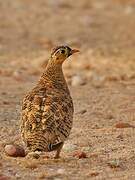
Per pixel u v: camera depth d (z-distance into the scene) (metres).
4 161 18.58
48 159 18.53
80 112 24.77
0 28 45.59
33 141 17.47
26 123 17.83
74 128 22.53
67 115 18.33
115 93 28.61
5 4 52.91
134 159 18.97
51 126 17.70
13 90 28.84
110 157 19.12
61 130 17.95
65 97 18.78
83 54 38.97
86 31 45.75
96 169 17.97
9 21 47.72
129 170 18.00
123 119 24.09
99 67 35.44
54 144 17.81
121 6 54.06
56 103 18.19
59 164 18.30
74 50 19.72
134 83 31.31
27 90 28.95
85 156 19.08
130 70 34.69
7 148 19.22
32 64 35.72
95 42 42.69
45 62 35.34
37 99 18.19
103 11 52.12
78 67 35.44
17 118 23.73
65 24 47.69
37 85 19.16
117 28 46.91
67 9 52.22
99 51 39.88
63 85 19.28
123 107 25.86
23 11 50.94
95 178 17.25
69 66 35.62
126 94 28.36
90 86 30.45
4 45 40.53
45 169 17.89
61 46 19.59
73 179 17.11
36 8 52.06
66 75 33.16
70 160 18.69
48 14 50.44
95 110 25.33
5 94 27.77
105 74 33.56
